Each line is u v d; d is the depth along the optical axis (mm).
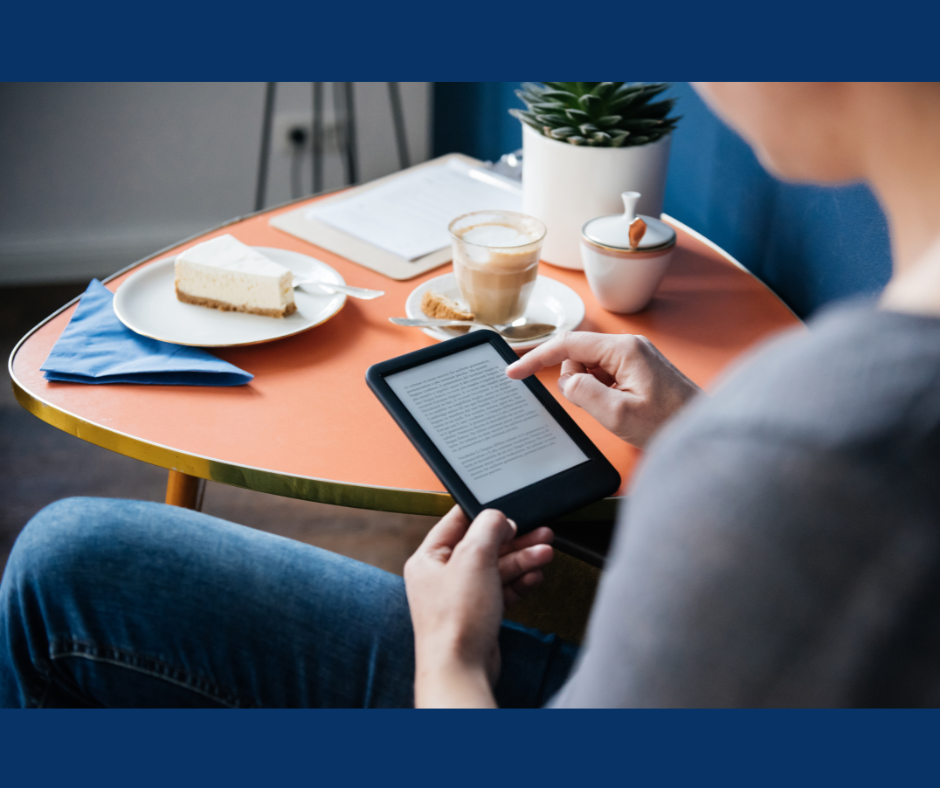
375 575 714
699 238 1183
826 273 983
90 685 714
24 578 708
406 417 703
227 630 682
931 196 308
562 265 1084
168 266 1026
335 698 674
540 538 658
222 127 2361
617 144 972
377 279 1041
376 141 2539
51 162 2295
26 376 830
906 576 275
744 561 284
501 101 1904
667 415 710
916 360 269
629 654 322
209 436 753
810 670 291
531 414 734
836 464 270
